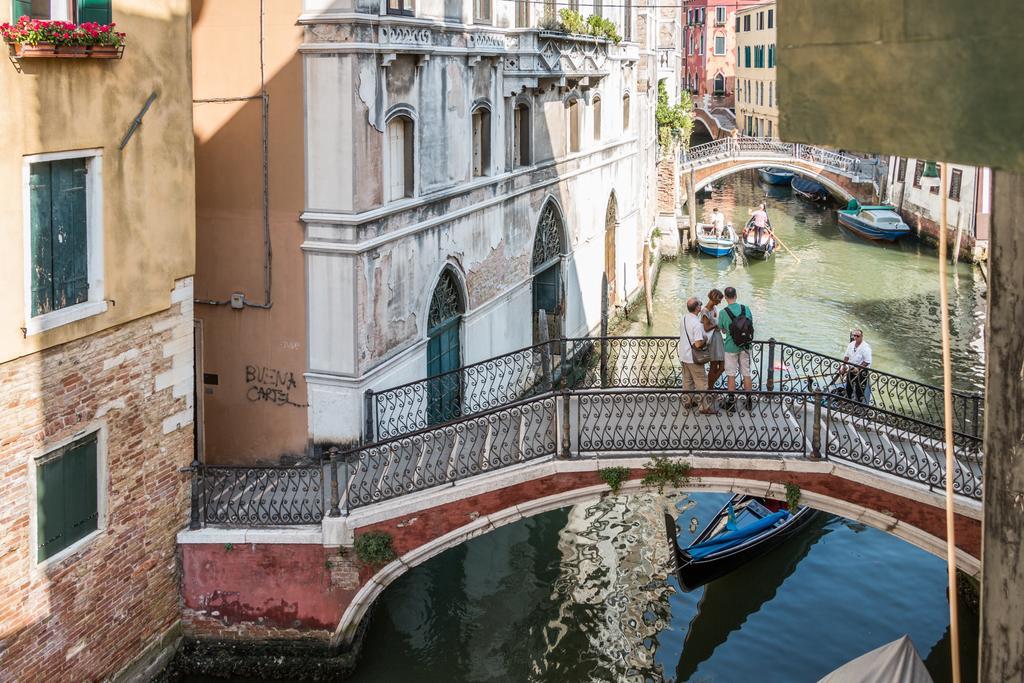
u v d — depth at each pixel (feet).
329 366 43.78
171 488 36.86
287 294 43.96
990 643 14.69
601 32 73.20
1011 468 14.10
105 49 31.01
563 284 70.85
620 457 38.99
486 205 55.21
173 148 35.37
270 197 43.45
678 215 128.47
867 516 38.32
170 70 34.96
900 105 11.80
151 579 36.24
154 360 35.37
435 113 48.70
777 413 43.91
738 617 44.62
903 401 71.00
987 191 112.68
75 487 32.63
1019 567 14.10
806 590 46.91
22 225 29.50
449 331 52.85
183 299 36.52
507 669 40.27
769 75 199.82
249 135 43.37
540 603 45.27
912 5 11.59
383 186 44.57
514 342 61.82
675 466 38.73
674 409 44.47
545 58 62.18
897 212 142.92
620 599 45.88
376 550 36.99
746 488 38.93
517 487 38.63
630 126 90.94
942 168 15.58
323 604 37.65
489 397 57.52
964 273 112.78
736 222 148.25
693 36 242.58
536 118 63.52
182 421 37.09
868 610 45.34
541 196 65.26
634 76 90.48
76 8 31.17
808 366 75.20
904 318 94.32
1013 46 10.66
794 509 38.81
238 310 44.80
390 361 45.96
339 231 42.63
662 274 114.11
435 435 38.75
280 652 37.99
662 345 84.94
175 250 35.78
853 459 38.73
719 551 45.16
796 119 12.98
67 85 30.63
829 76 12.53
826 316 95.20
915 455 38.06
